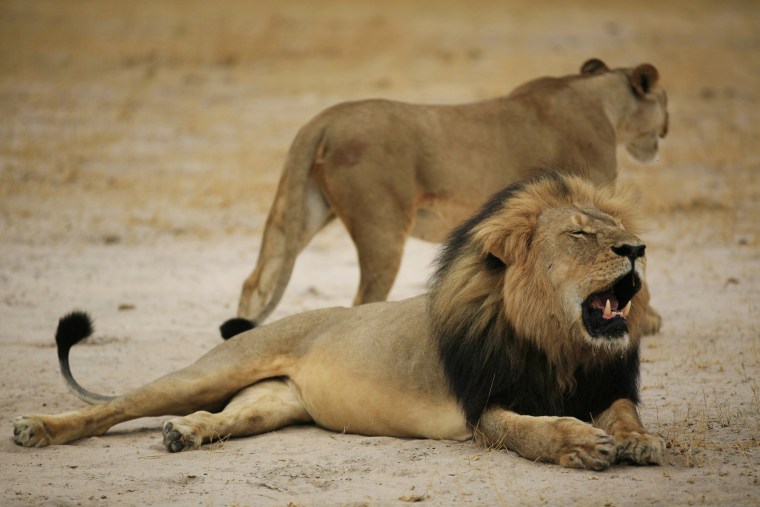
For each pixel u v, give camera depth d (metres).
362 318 8.87
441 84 32.72
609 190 8.32
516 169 12.56
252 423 8.67
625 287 7.63
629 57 38.72
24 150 25.02
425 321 8.38
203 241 18.84
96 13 46.91
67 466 7.84
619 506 6.44
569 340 7.57
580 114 13.09
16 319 13.66
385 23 45.47
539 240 7.62
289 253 11.96
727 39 45.06
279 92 32.56
